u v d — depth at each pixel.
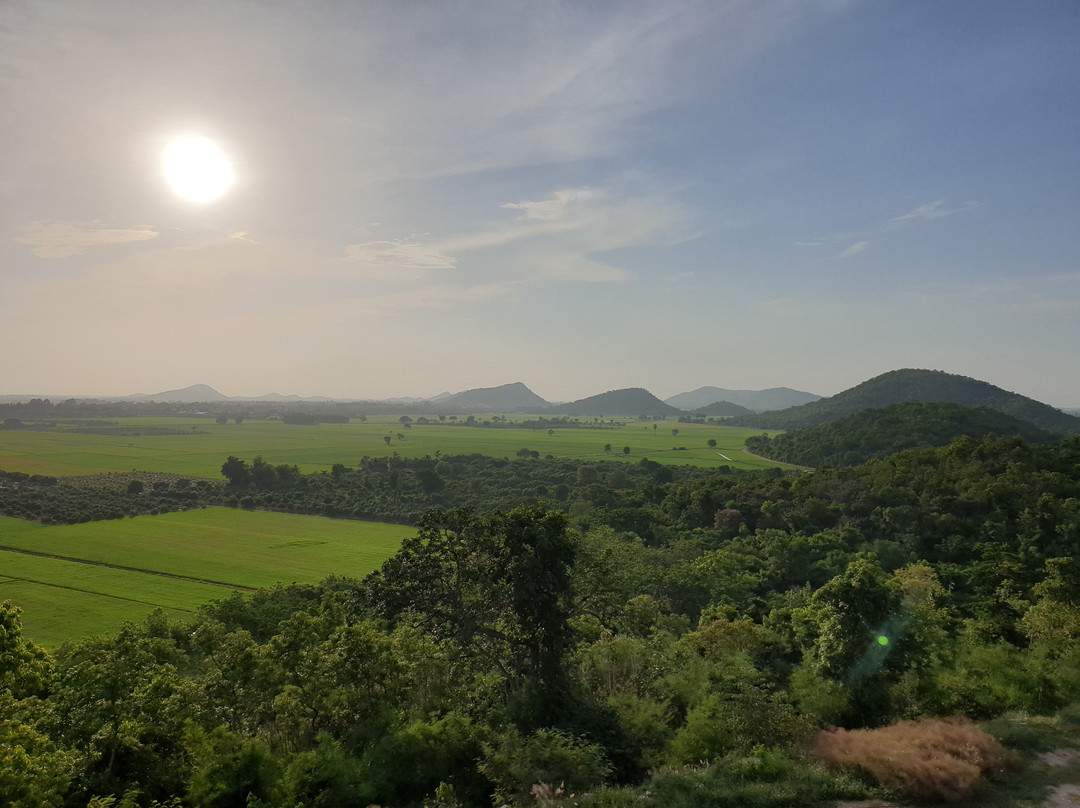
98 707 18.14
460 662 24.58
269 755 16.81
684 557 53.34
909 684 20.56
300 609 43.44
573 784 15.75
